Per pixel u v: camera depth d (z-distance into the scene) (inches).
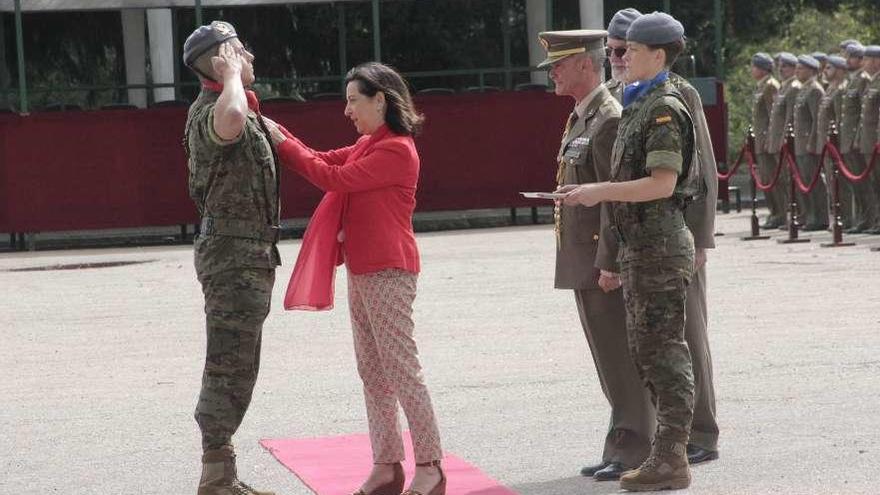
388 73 379.2
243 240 365.4
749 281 810.8
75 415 517.0
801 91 1152.8
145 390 559.2
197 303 811.4
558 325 676.1
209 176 364.2
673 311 376.2
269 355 625.6
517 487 394.9
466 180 1259.2
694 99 404.8
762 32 1835.6
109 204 1216.8
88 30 1438.2
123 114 1214.3
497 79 1467.8
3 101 1400.1
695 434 418.0
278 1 1395.2
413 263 379.9
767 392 505.4
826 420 458.3
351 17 1465.3
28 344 686.5
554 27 1434.5
